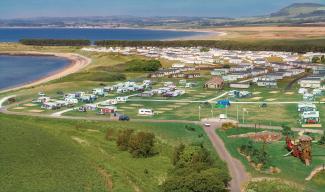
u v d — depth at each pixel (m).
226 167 110.88
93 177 99.25
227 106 189.25
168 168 111.44
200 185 88.19
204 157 106.88
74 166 105.88
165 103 198.62
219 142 135.25
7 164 103.00
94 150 124.75
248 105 192.25
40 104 196.38
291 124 157.62
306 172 109.38
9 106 193.12
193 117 170.12
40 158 109.56
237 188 98.25
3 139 123.50
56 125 158.12
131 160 118.88
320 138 138.38
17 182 92.69
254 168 111.56
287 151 126.00
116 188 94.06
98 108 186.25
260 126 154.62
